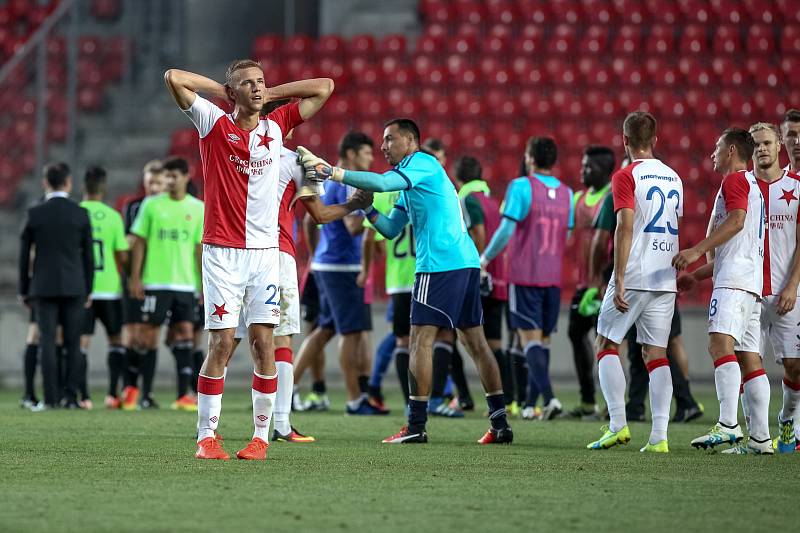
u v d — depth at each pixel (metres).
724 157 24.55
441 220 24.95
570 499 16.61
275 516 14.84
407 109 68.94
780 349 24.83
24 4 77.19
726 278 23.91
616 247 23.70
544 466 20.86
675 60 72.12
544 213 33.25
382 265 54.75
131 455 22.25
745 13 74.19
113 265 40.28
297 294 25.80
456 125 68.25
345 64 72.62
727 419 23.77
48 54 72.88
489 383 25.69
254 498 16.39
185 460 21.30
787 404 24.80
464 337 25.78
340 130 68.25
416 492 17.20
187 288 39.19
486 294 33.66
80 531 13.69
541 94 69.81
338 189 33.16
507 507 15.81
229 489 17.31
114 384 39.97
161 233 38.75
